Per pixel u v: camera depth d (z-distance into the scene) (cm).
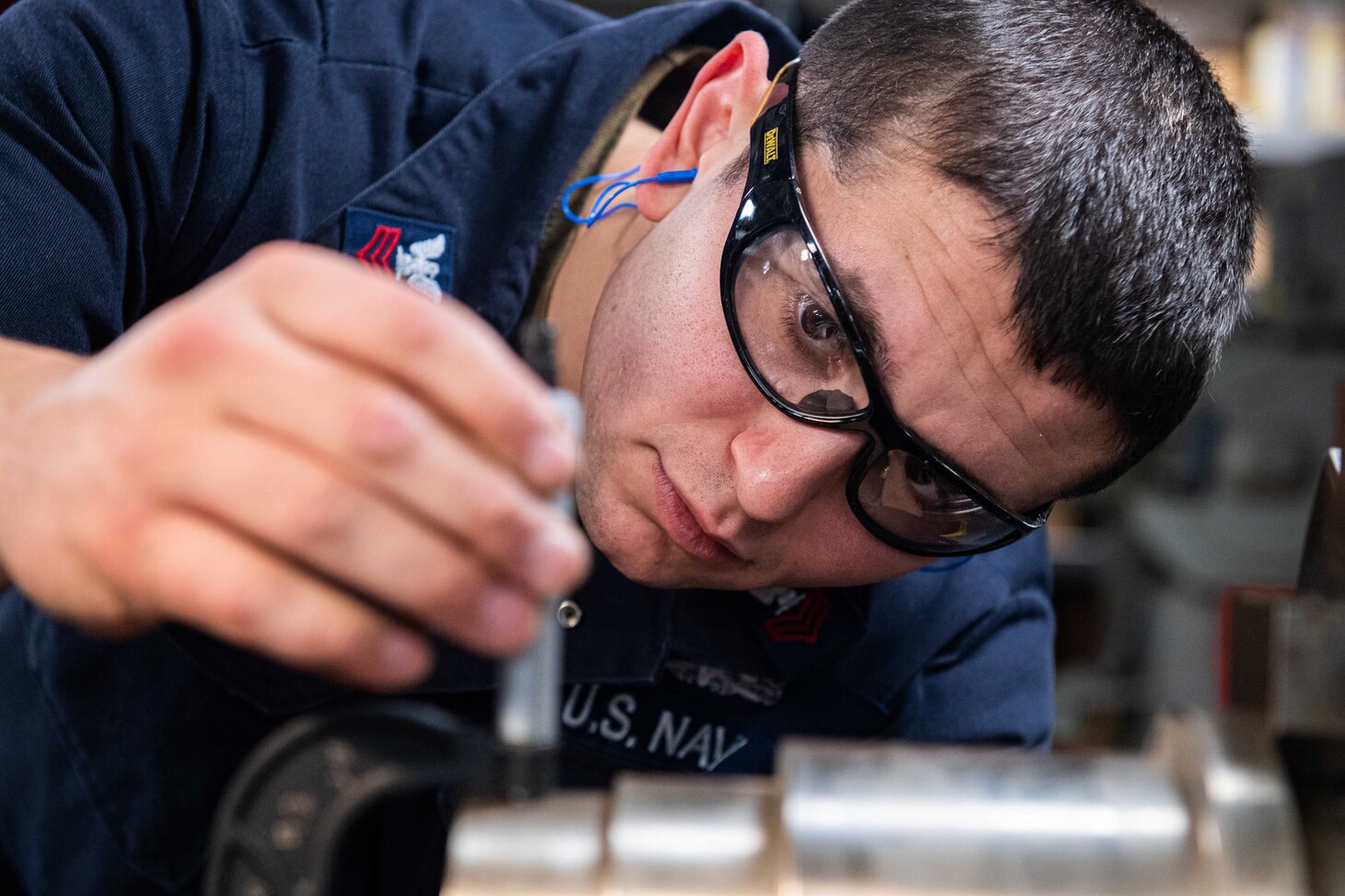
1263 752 46
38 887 108
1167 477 264
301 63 101
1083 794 46
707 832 45
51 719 104
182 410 41
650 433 86
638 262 92
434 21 113
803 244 78
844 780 46
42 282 83
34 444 45
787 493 81
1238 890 43
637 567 93
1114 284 75
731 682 108
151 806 101
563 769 106
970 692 118
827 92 83
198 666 99
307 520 40
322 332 41
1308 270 246
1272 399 250
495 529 41
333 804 42
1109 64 81
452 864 44
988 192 73
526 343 47
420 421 41
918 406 78
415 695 98
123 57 91
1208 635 236
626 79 110
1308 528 61
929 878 43
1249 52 246
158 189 95
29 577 47
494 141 106
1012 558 125
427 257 102
